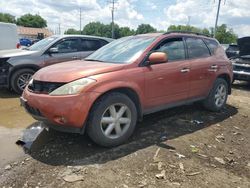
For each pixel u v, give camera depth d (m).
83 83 4.17
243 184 3.84
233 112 6.96
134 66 4.78
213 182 3.82
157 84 5.05
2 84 8.34
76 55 9.02
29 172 3.89
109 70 4.49
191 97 5.89
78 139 4.83
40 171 3.90
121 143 4.65
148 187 3.60
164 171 3.96
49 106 4.13
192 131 5.46
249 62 11.00
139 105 4.86
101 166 4.00
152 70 4.95
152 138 4.98
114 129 4.52
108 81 4.35
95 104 4.28
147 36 5.52
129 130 4.69
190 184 3.72
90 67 4.52
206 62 6.12
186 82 5.64
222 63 6.58
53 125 4.29
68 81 4.19
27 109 4.54
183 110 6.65
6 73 8.29
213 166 4.23
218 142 5.11
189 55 5.86
